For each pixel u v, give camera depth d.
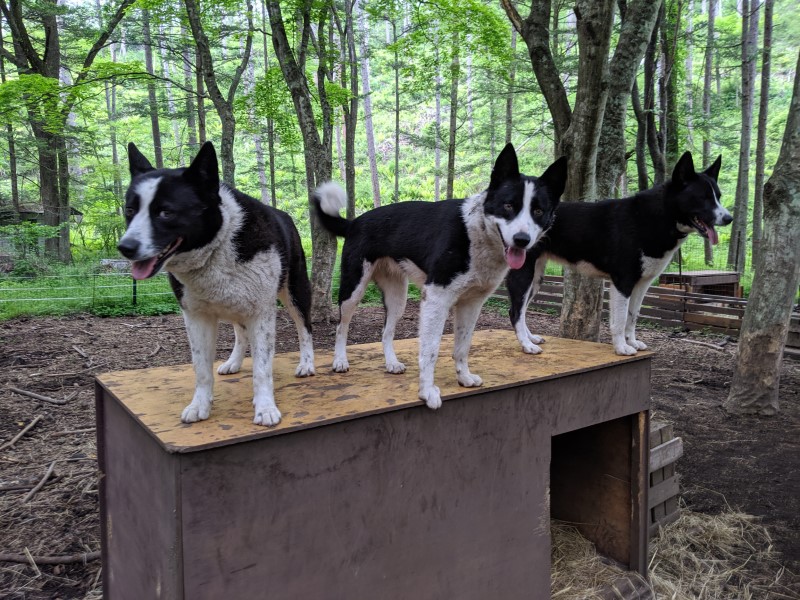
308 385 2.29
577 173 4.57
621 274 3.32
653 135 10.19
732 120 21.72
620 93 4.84
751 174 22.72
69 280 11.10
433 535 2.15
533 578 2.56
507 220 2.14
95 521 3.28
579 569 3.09
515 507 2.44
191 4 8.80
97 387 2.37
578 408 2.66
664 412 5.48
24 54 14.75
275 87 11.32
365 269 2.66
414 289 12.41
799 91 5.04
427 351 2.08
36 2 14.07
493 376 2.44
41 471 3.81
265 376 1.87
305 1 8.87
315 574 1.81
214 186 1.78
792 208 5.09
